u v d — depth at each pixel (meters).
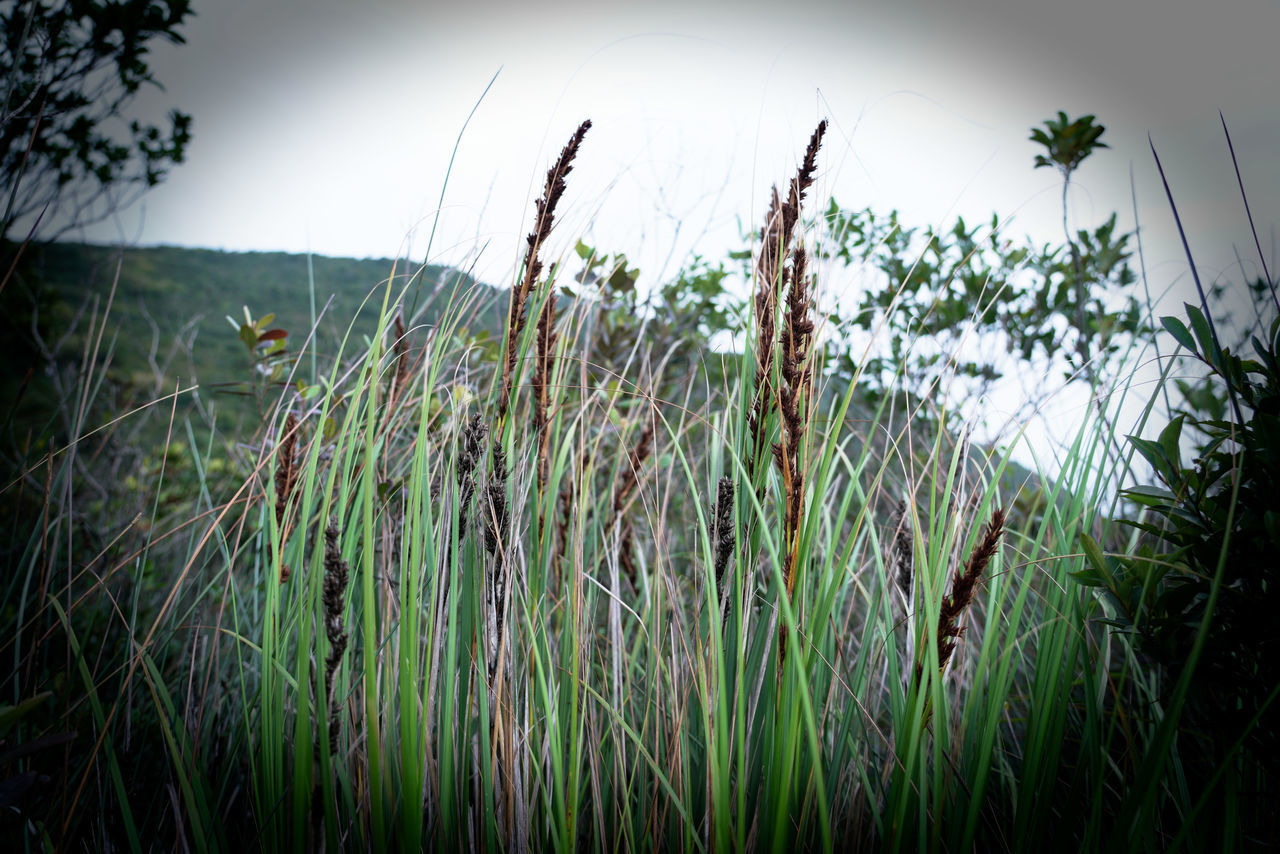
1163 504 1.19
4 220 1.38
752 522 1.34
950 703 1.61
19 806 1.33
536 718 1.35
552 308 1.47
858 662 1.40
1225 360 1.11
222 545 1.70
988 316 2.91
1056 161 2.91
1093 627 1.78
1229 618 1.12
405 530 1.34
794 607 1.21
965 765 1.28
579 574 1.38
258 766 1.29
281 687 1.25
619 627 1.46
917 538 1.17
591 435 2.01
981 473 1.48
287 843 1.21
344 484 1.30
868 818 1.41
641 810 1.27
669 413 2.46
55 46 2.18
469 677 1.27
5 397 2.40
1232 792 1.10
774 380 1.28
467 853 1.24
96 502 2.61
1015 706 1.85
